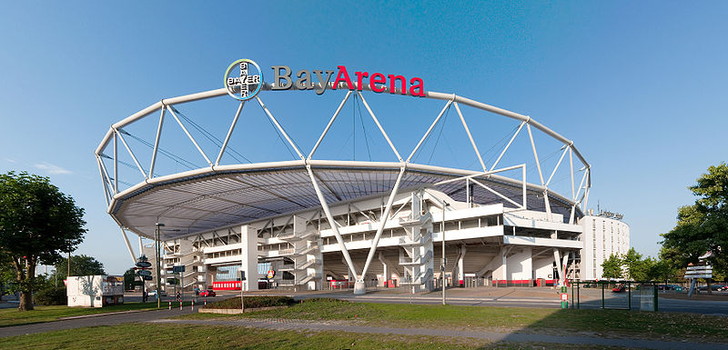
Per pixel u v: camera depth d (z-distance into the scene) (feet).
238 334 58.29
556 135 238.07
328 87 179.42
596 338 48.70
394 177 193.98
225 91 177.78
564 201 258.16
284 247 264.72
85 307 135.33
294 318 75.77
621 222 315.37
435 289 174.09
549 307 85.51
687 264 131.03
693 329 54.08
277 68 179.22
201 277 305.12
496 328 56.75
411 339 49.52
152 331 64.34
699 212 125.59
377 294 156.97
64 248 133.18
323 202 177.88
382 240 200.44
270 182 197.36
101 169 232.94
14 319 97.04
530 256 205.98
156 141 192.85
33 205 122.01
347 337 52.31
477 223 191.01
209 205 247.70
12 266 135.64
